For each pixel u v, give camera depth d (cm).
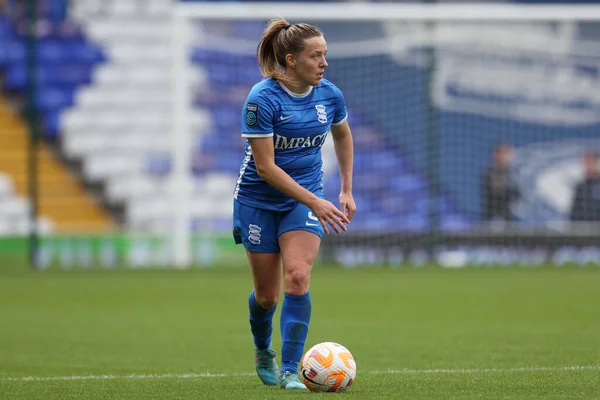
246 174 1906
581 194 7525
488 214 7419
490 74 8981
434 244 7044
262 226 1886
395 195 7894
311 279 5869
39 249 6756
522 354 2511
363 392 1747
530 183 8225
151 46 8631
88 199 7931
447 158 8331
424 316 3741
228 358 2542
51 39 8525
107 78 8469
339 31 8975
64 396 1792
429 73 6869
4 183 7862
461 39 9238
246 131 1834
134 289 5275
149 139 8288
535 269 6556
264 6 6481
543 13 6481
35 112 6694
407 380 1958
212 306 4294
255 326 1959
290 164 1895
